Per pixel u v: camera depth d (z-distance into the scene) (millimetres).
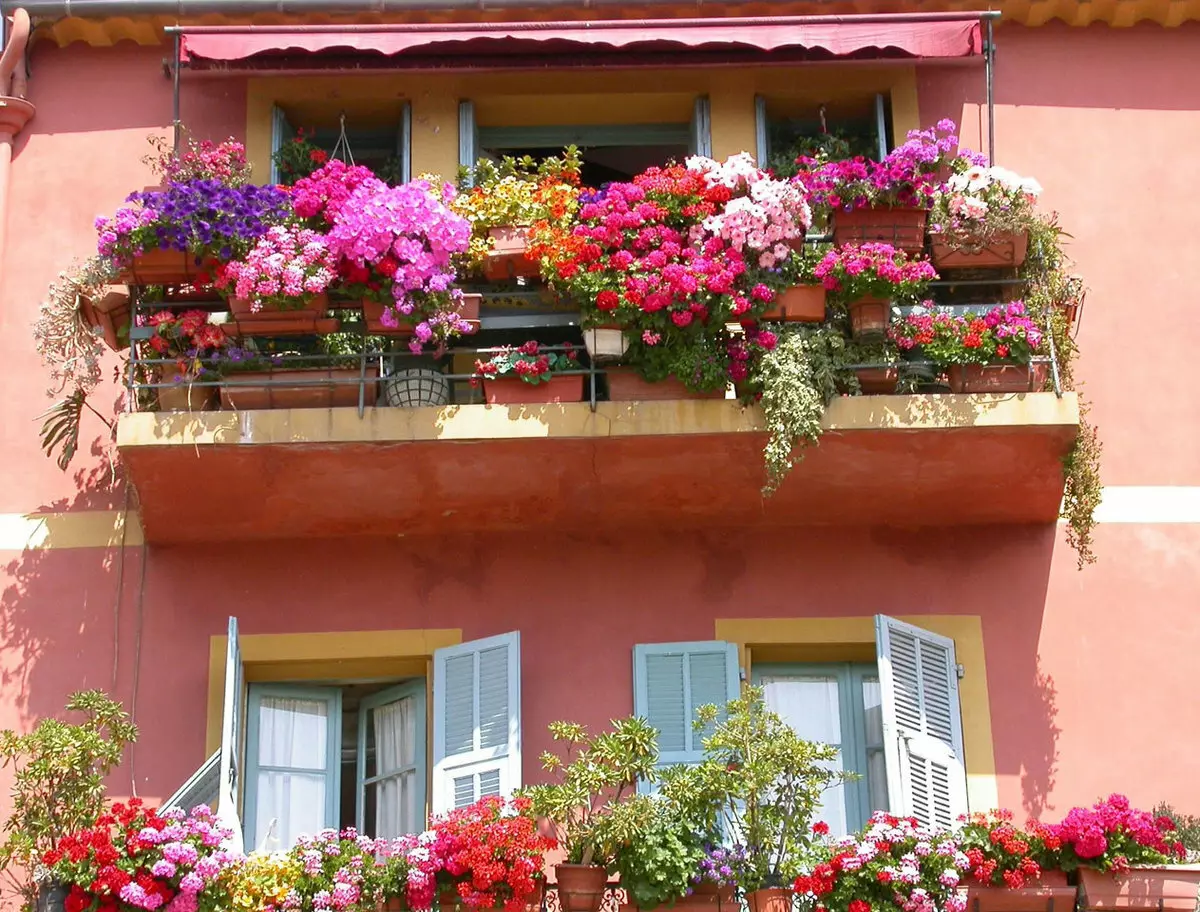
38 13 13703
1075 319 13164
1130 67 14008
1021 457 12250
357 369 12344
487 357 12680
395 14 13719
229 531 12641
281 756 12500
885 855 10812
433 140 13633
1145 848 10844
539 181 12852
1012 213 12445
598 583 12617
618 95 13750
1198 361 13250
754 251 12297
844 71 13781
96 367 12547
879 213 12531
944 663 12375
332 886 10797
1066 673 12469
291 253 12070
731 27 13141
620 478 12367
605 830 10727
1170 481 12945
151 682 12383
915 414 12047
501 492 12430
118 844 10625
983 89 13859
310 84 13672
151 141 13266
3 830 11023
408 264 12188
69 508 12789
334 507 12492
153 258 12227
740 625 12516
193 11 13625
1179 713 12383
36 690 12344
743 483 12430
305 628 12508
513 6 13633
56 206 13547
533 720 12297
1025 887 10812
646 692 12312
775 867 10891
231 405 12242
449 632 12508
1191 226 13602
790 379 11953
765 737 11023
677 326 12156
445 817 11156
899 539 12758
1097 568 12727
